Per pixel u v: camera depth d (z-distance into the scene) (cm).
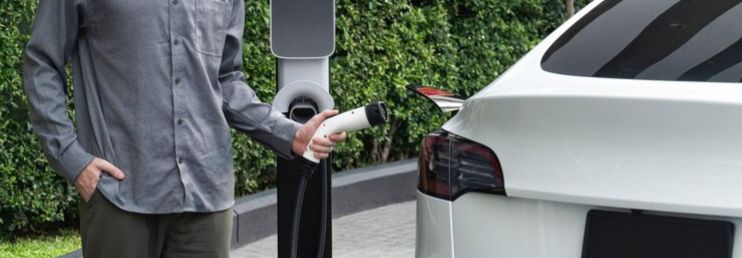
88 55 369
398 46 935
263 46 820
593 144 339
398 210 901
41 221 709
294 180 480
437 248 375
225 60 388
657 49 375
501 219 358
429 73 970
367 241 791
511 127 355
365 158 974
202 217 375
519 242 354
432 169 379
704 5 397
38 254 679
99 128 366
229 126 395
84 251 378
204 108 370
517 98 352
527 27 1069
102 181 364
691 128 327
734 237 327
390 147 983
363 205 898
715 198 325
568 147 343
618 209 339
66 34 364
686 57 367
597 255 342
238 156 816
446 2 1008
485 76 1027
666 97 328
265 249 761
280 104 461
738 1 394
